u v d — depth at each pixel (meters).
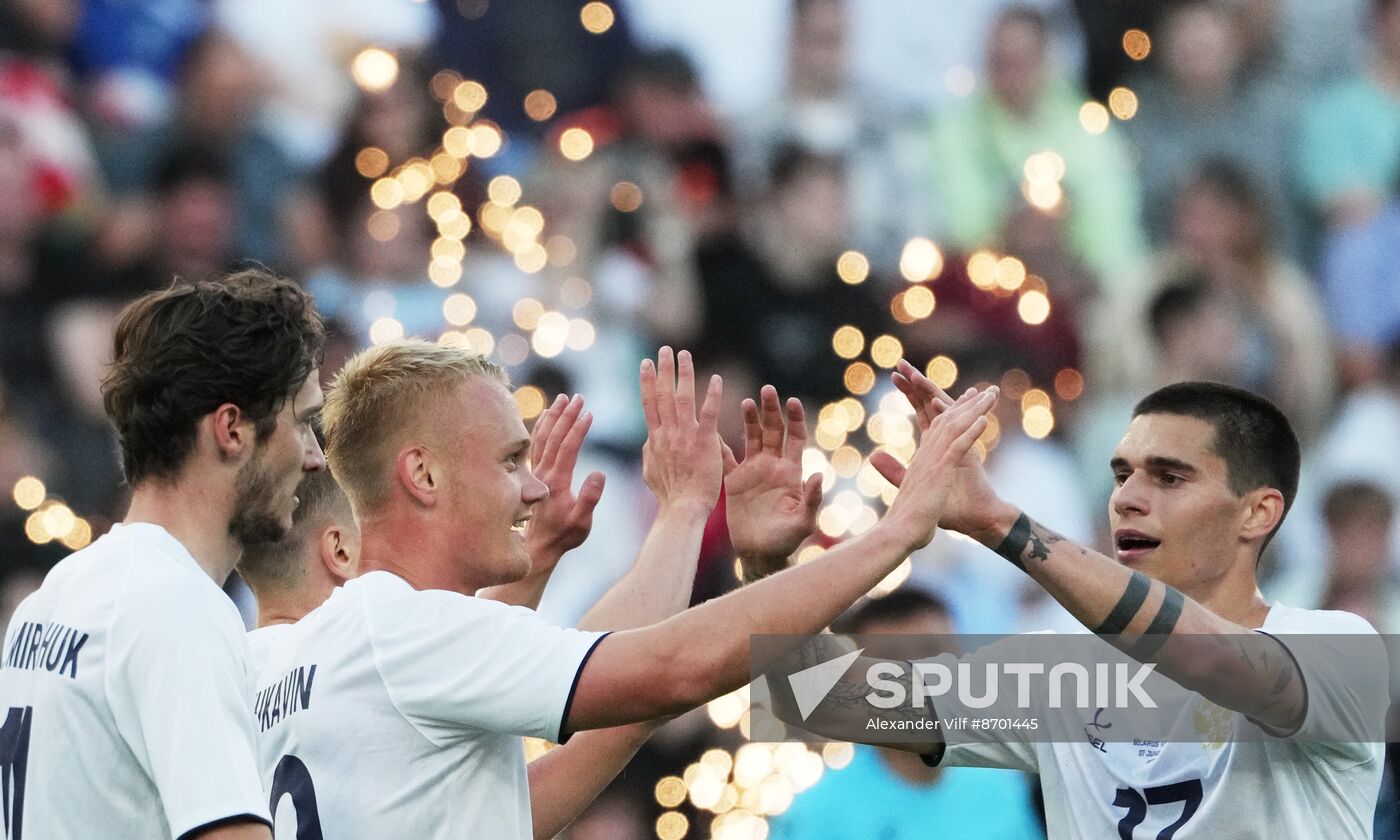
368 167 28.77
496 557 10.18
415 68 30.27
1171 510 11.70
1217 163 33.00
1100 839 11.48
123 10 28.69
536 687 9.15
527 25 31.67
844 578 9.18
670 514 11.45
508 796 9.83
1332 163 33.75
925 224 31.88
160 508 9.14
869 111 32.62
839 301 29.88
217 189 27.81
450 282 28.03
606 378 28.12
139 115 28.42
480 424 10.14
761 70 32.69
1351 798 11.15
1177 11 34.06
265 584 11.94
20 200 26.44
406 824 9.41
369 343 26.81
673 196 30.02
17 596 23.47
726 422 28.47
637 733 11.51
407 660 9.43
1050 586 10.48
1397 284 32.69
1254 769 10.98
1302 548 29.53
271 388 9.17
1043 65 32.91
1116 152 33.28
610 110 31.39
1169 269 32.12
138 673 8.51
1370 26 34.44
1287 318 31.97
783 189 30.12
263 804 8.52
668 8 32.53
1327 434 31.66
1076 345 30.86
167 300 9.20
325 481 12.04
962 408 9.91
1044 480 28.50
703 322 29.38
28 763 8.75
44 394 26.00
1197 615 10.38
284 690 9.88
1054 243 31.86
